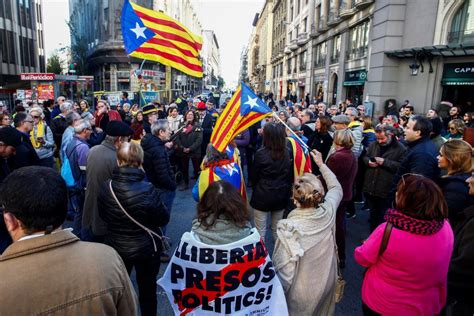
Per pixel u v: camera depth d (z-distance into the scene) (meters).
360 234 5.25
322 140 5.02
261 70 75.12
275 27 56.16
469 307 2.11
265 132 3.62
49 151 6.32
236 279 1.96
